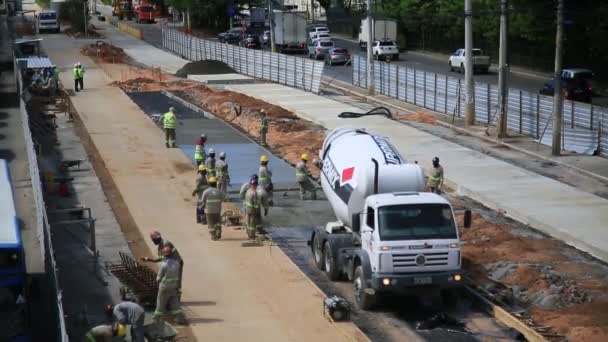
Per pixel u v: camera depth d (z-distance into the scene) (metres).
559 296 25.02
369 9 72.88
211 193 30.83
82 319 22.98
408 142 49.28
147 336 22.06
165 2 145.25
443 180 37.97
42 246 28.38
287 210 35.78
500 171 41.78
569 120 48.88
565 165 44.41
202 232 32.22
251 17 123.06
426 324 23.66
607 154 46.03
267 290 26.02
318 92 74.94
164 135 52.12
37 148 44.94
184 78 85.88
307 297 25.44
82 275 26.78
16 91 70.25
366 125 54.88
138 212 35.06
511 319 23.50
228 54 95.19
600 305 24.44
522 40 93.31
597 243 29.86
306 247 30.94
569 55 85.06
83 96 70.88
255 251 29.91
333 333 22.73
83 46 114.25
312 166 43.25
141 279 25.81
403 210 24.25
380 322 24.03
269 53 84.88
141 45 122.56
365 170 26.23
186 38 108.44
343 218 27.62
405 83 69.81
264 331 22.84
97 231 31.84
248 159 45.12
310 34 108.62
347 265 26.67
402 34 112.44
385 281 23.80
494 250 29.55
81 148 48.16
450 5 100.31
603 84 79.50
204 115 59.84
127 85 77.38
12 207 24.02
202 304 24.84
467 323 24.02
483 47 100.00
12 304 20.94
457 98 60.31
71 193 37.84
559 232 31.50
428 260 23.97
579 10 81.50
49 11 135.88
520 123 53.06
